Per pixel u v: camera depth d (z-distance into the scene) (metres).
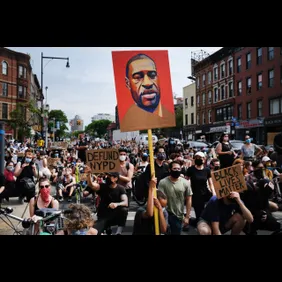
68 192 11.16
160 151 6.80
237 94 37.56
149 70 4.80
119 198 5.53
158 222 4.46
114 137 45.78
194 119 50.34
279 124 29.84
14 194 9.09
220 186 4.88
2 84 49.81
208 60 44.59
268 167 9.83
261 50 32.97
